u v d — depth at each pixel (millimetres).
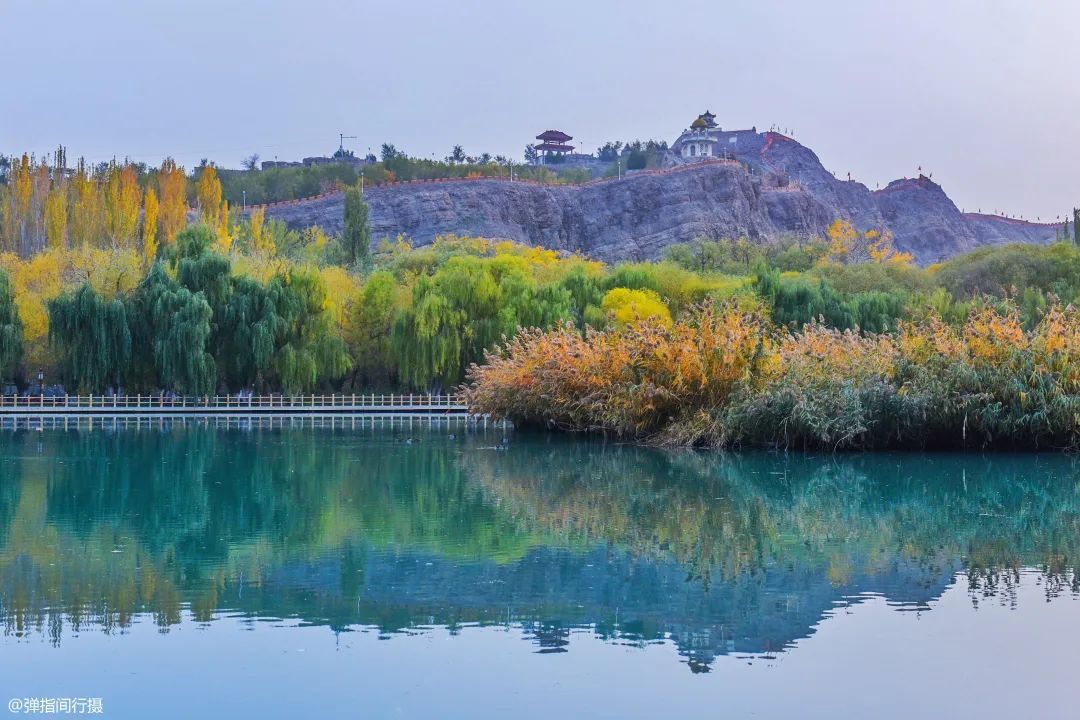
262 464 36969
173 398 69000
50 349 71688
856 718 11953
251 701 12516
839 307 77375
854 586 18047
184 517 24984
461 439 48062
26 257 100250
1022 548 21594
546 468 35688
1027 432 39875
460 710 12242
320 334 71188
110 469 35219
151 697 12641
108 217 98250
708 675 13422
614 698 12625
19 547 21062
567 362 47625
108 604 16594
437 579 18312
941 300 77938
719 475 33844
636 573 18891
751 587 17875
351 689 12898
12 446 44000
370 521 24422
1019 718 12016
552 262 110188
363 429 56031
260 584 17922
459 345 71562
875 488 31094
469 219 198000
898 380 41094
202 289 68750
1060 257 94500
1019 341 40406
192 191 171125
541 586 17875
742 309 70562
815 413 39125
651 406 43188
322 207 194500
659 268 85500
